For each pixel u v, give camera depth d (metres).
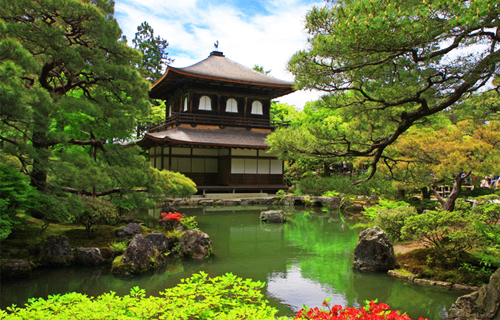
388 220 11.62
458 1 5.11
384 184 16.94
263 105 33.28
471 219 8.86
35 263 10.25
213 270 10.42
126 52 12.73
